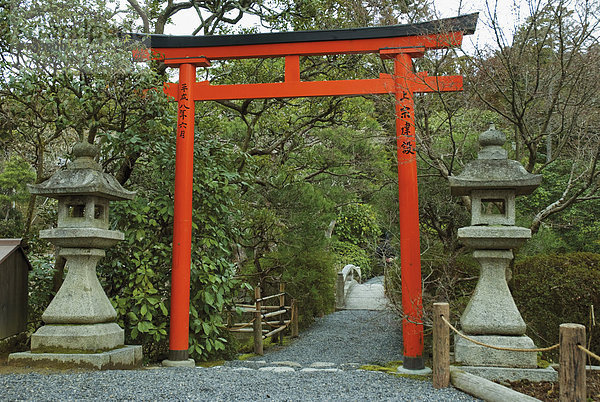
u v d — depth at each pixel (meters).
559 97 6.07
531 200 9.90
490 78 5.99
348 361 7.90
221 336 7.44
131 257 6.52
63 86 5.82
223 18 9.33
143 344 6.47
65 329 5.29
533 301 6.23
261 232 9.62
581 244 9.76
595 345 5.89
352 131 10.41
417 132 6.50
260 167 9.93
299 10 9.37
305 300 11.12
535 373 4.70
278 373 5.38
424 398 4.20
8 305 5.44
